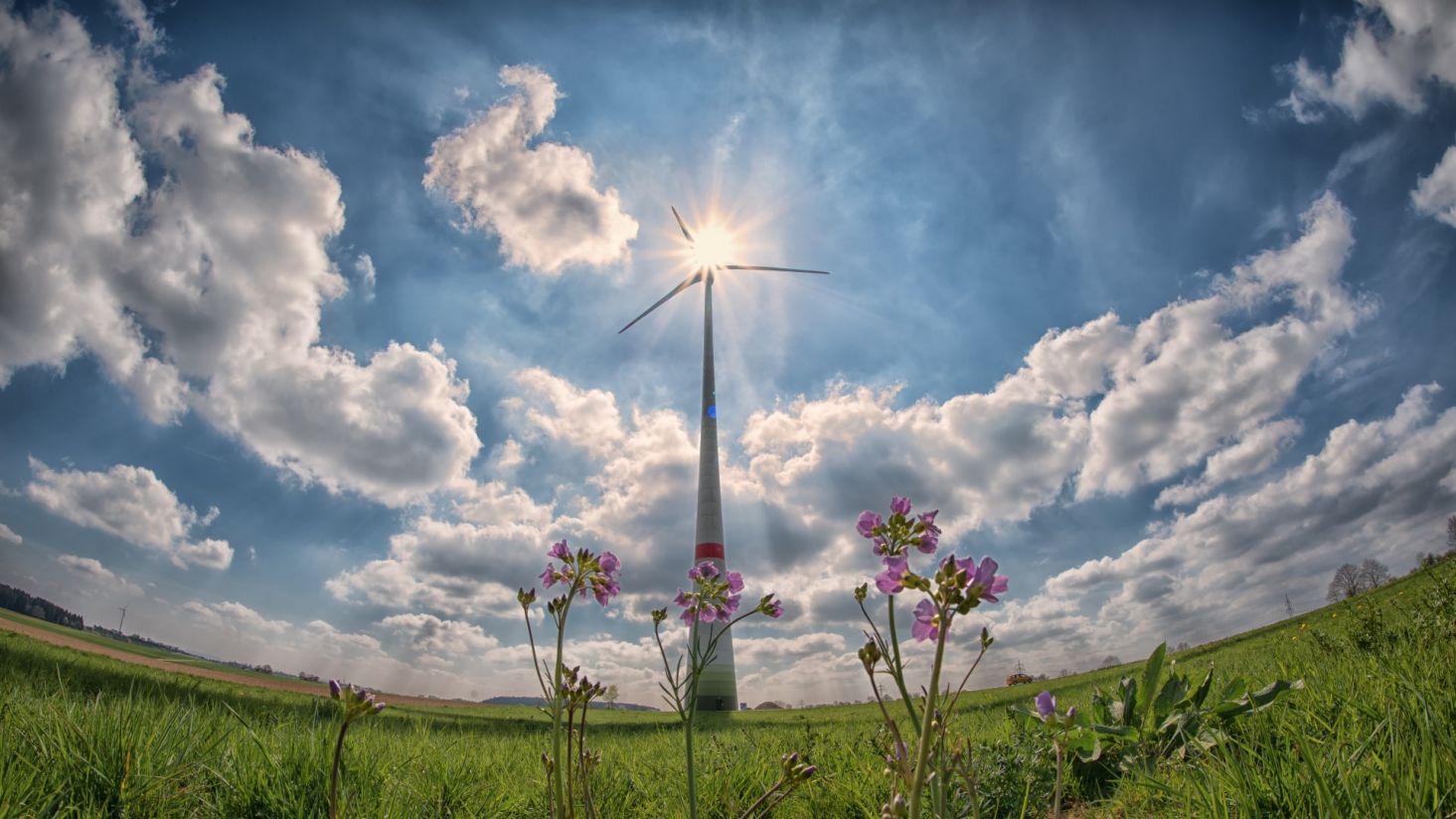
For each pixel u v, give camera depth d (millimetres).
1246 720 5117
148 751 4047
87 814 3398
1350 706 4555
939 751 2346
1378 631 8781
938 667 1800
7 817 3203
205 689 12039
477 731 13469
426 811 4590
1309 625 18016
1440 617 7750
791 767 2885
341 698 2111
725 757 6727
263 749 4352
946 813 2320
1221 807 3348
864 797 4941
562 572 3020
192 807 3949
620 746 9219
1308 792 3203
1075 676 40000
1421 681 4484
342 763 4660
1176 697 5820
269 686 23125
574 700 2922
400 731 9383
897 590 2168
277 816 3953
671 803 5270
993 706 14695
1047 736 5629
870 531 2293
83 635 65312
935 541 2219
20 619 63281
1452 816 2748
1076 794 5172
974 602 1785
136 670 18766
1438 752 3158
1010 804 4773
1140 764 5102
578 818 4582
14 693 4938
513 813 4922
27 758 3736
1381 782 3068
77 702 4926
